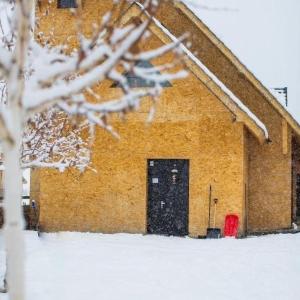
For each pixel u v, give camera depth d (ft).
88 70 14.57
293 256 38.81
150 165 51.42
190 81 50.37
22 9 12.01
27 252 39.40
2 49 12.60
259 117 54.60
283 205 54.29
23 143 31.50
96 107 13.17
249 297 27.20
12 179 12.05
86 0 51.83
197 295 27.37
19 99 12.03
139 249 41.50
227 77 54.90
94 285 29.22
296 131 53.88
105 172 51.42
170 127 50.62
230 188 49.21
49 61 13.99
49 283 29.50
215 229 48.49
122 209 51.08
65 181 52.03
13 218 12.08
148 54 12.69
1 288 27.99
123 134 51.31
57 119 37.40
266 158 54.60
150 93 13.10
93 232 51.31
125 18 47.16
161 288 28.73
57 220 51.96
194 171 49.98
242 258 37.86
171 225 50.60
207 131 49.90
